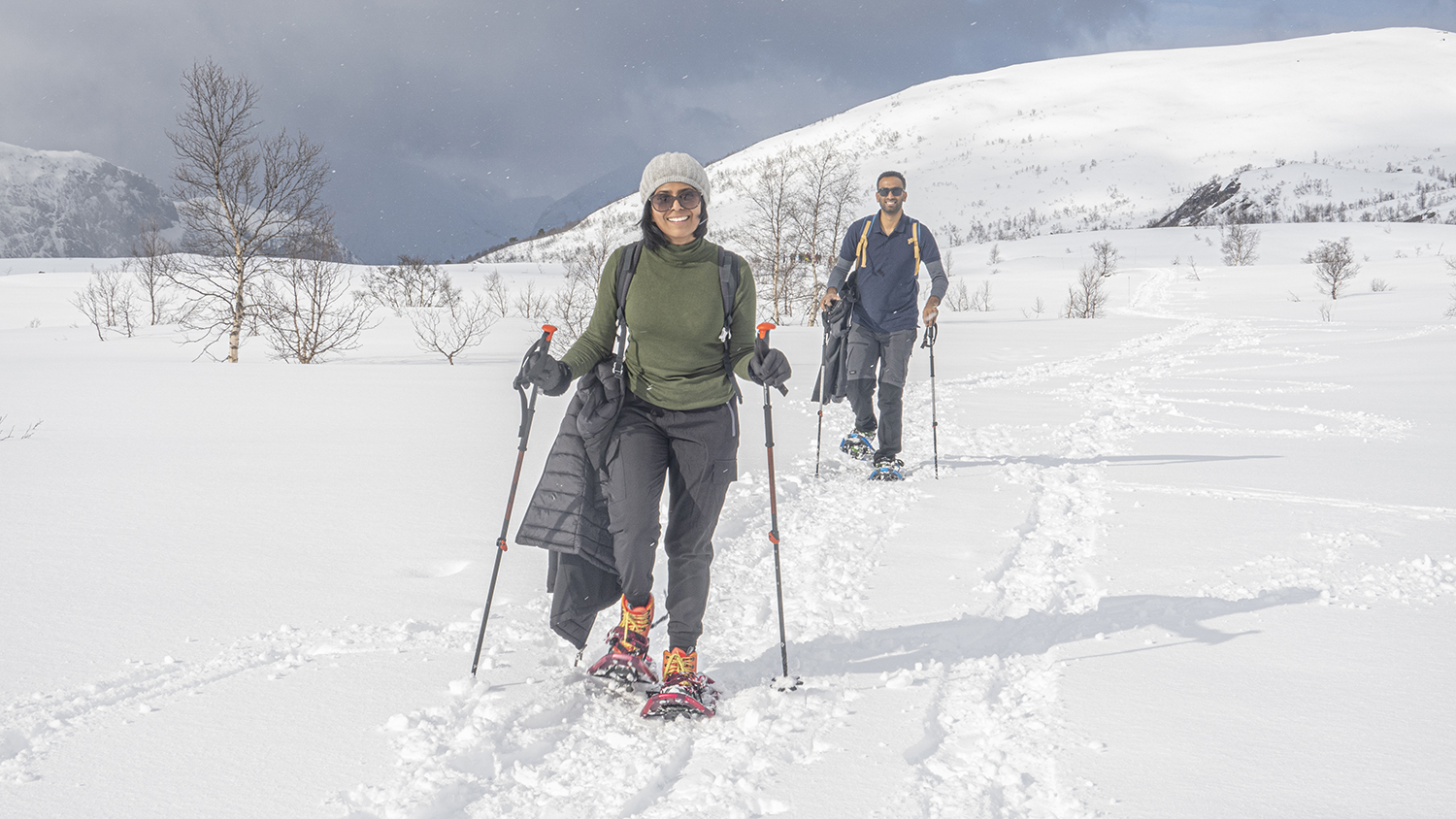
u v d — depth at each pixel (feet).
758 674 9.80
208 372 46.44
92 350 70.79
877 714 8.66
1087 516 16.58
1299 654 9.97
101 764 7.45
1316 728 8.18
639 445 9.16
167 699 8.72
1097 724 8.33
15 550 13.87
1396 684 9.11
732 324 9.51
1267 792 7.07
